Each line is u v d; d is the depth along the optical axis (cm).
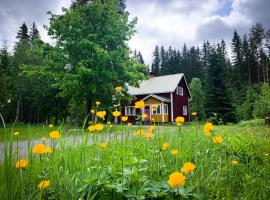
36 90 2628
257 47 5444
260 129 880
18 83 2628
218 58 2817
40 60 2744
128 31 1806
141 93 3052
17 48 2900
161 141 322
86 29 1681
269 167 287
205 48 7206
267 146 408
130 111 3011
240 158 344
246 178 242
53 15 1759
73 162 237
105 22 1731
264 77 4994
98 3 1744
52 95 2761
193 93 3819
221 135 434
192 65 6362
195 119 511
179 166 260
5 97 2420
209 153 326
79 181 198
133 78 1772
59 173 208
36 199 177
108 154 262
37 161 221
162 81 3238
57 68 1698
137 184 198
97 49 1528
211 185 224
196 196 190
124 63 1741
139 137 329
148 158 269
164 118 2881
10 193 170
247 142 418
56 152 235
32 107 2833
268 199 205
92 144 269
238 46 5578
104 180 194
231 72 5128
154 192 187
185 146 326
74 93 1659
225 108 2609
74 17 1688
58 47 1728
